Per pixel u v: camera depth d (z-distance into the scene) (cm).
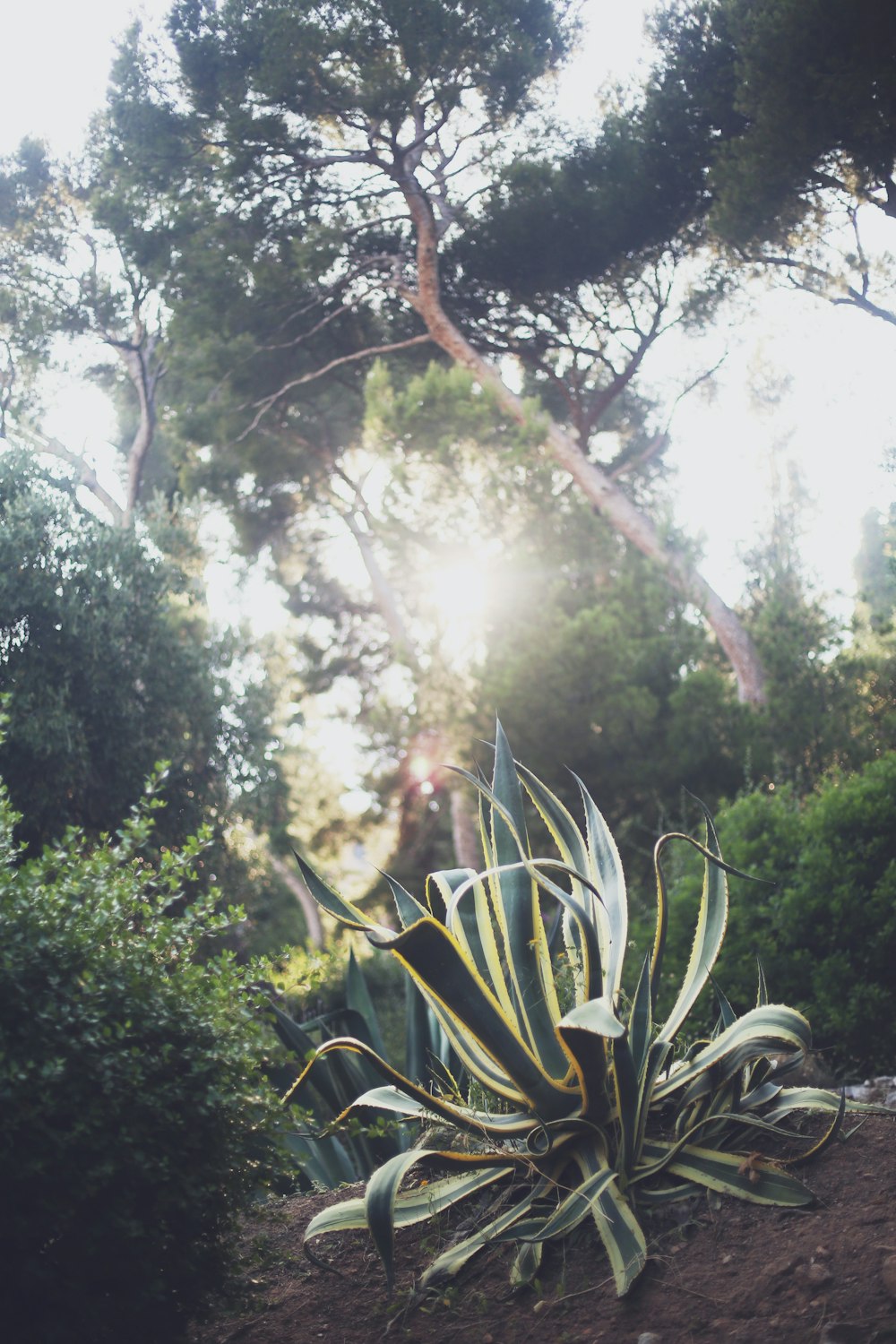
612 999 345
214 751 1170
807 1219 292
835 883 657
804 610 1295
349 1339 296
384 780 2250
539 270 1586
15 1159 254
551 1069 345
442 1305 301
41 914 290
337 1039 339
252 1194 317
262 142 1506
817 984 632
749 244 1280
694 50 1422
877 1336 238
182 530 1284
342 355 1816
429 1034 505
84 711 1039
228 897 1196
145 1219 274
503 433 1452
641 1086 330
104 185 1766
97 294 1769
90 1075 269
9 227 1756
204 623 1268
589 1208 303
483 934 371
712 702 1190
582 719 1238
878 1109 336
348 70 1449
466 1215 340
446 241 1630
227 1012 315
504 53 1428
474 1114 352
